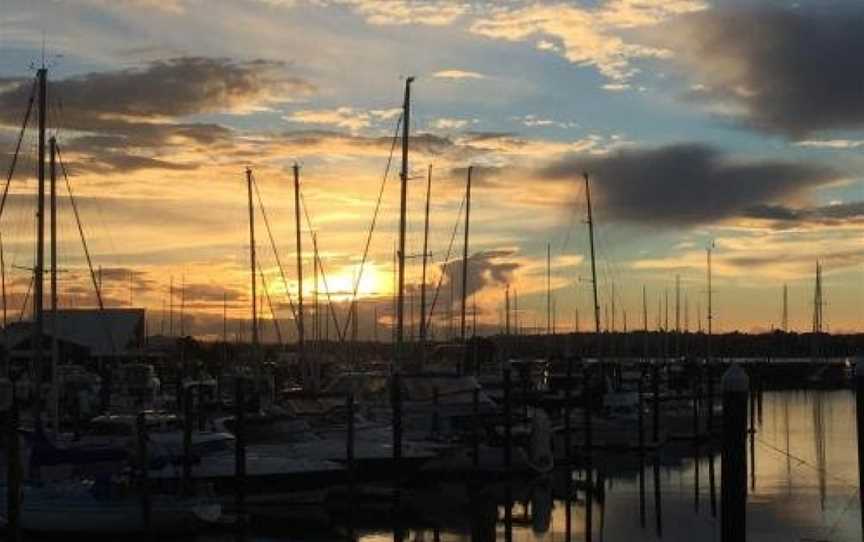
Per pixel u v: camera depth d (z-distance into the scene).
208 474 33.44
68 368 68.12
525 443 41.94
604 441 49.41
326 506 34.22
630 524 31.75
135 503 28.25
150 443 33.53
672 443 53.78
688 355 119.88
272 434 39.75
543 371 72.44
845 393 103.06
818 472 42.38
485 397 45.53
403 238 49.97
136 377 60.81
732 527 17.89
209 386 57.41
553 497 37.16
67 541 28.05
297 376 69.75
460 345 66.19
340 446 38.12
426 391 45.22
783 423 67.50
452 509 34.44
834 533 29.23
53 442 33.59
